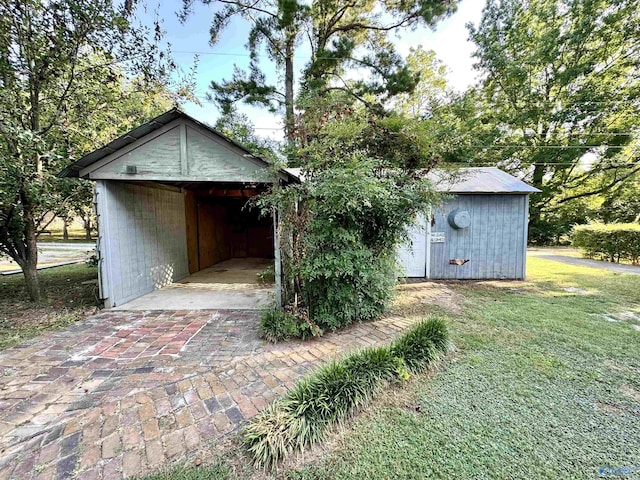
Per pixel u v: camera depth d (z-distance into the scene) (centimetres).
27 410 243
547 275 809
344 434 220
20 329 418
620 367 310
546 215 1839
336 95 566
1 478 179
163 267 700
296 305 403
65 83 577
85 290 639
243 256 1216
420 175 473
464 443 210
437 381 285
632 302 545
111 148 482
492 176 827
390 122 495
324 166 423
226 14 980
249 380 284
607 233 1067
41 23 493
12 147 479
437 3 917
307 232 403
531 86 1734
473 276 762
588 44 1552
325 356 333
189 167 486
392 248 477
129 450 200
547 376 293
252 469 189
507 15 1709
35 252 564
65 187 595
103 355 338
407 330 406
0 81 496
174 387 272
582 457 196
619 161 1616
